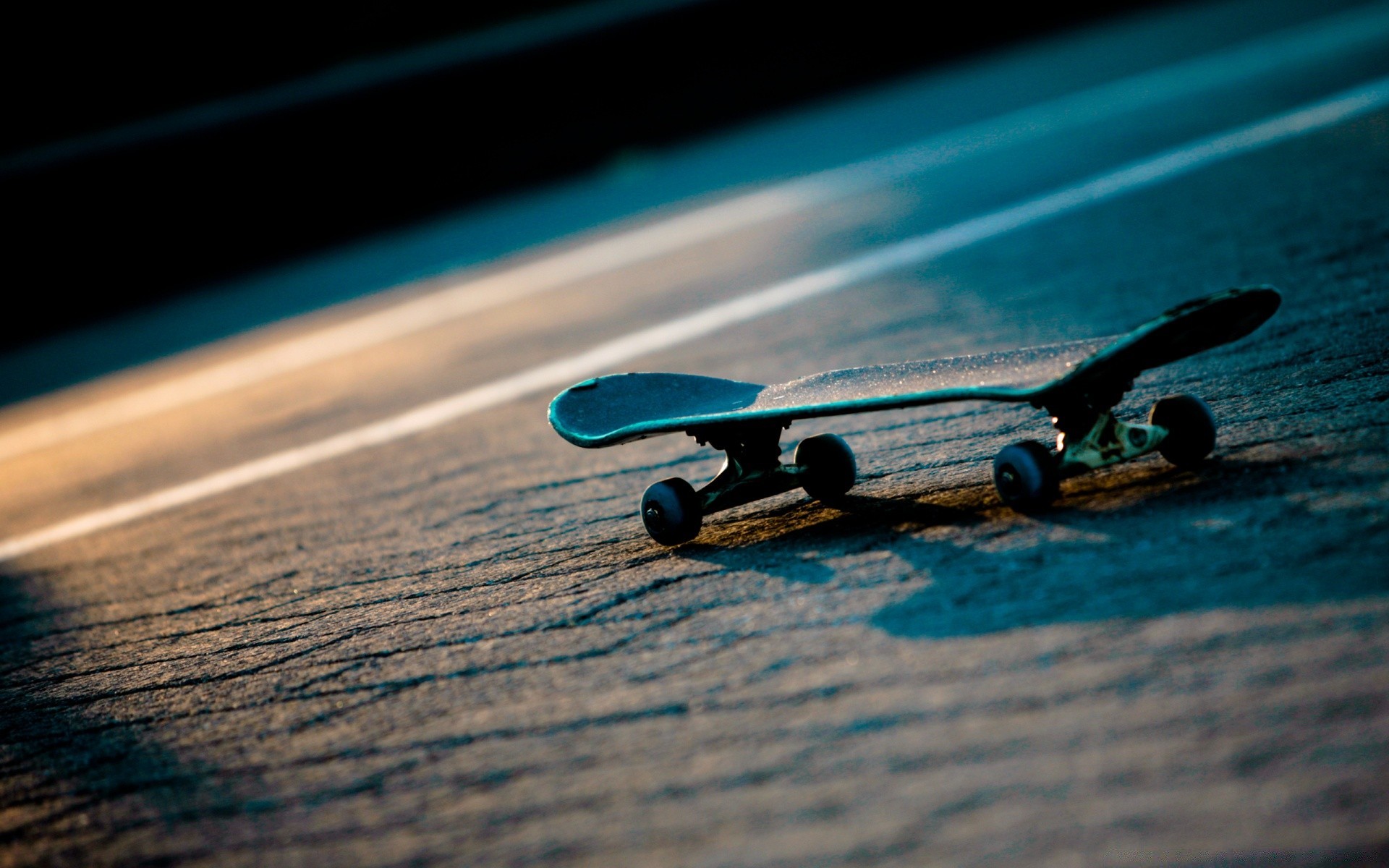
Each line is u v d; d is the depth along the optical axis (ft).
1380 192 12.93
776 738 9.11
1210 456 9.96
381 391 15.26
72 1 40.45
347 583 10.64
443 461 12.05
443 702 9.57
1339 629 9.05
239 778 9.45
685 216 25.46
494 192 38.47
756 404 10.06
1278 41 31.94
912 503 10.16
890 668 9.25
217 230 34.63
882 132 31.48
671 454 11.38
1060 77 34.32
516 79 38.14
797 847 8.82
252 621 10.48
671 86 40.70
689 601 9.78
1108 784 8.82
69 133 40.91
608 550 10.36
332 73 41.39
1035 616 9.32
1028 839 8.74
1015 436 10.63
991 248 15.31
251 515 11.87
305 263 34.12
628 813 8.99
